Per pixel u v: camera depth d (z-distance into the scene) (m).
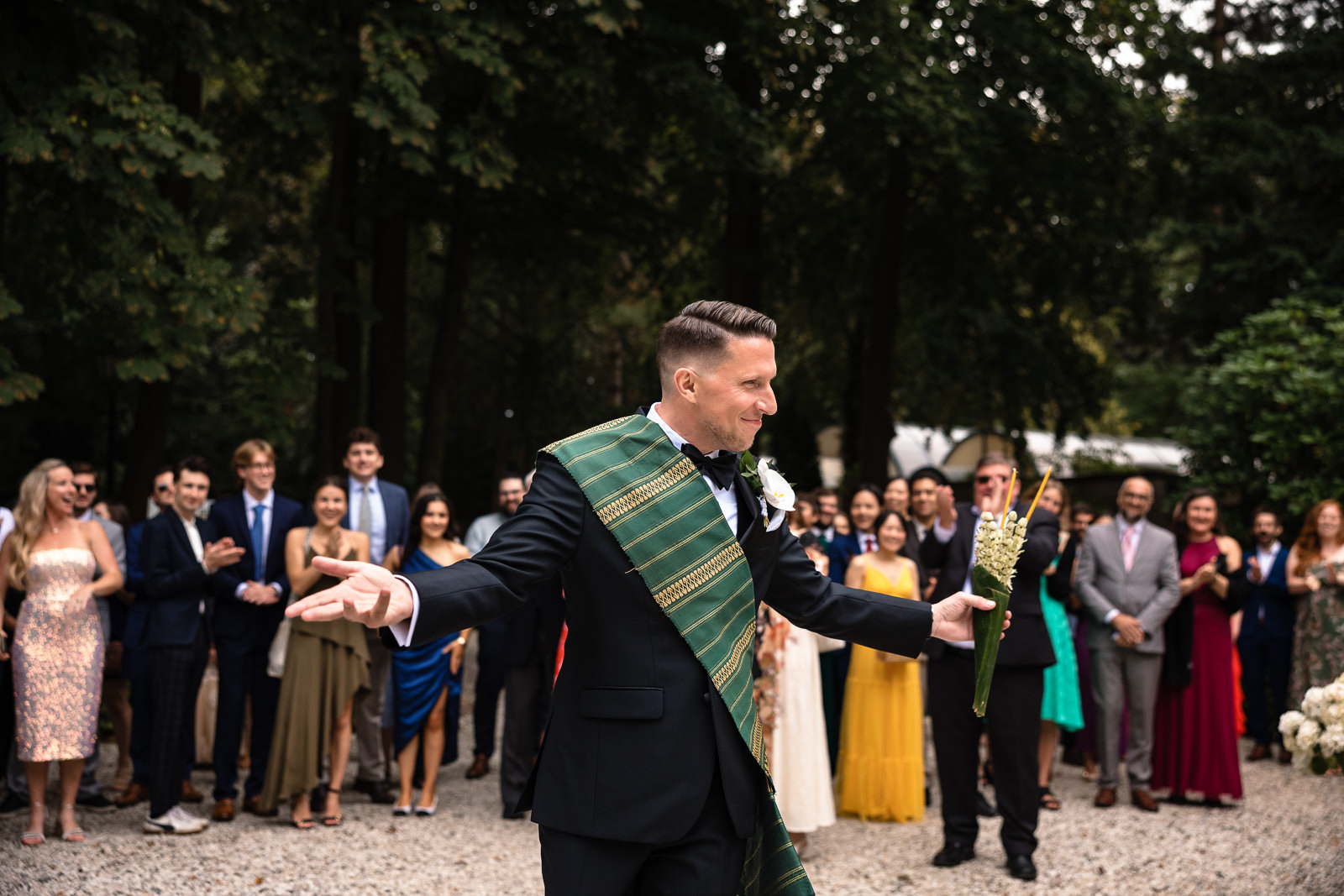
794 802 5.64
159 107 8.41
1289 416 11.11
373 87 10.24
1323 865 5.54
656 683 2.19
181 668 5.88
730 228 14.52
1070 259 15.93
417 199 13.26
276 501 6.52
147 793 6.59
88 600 5.75
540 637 6.40
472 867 5.38
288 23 10.46
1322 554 8.34
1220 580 6.89
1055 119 14.55
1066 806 6.95
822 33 12.31
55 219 9.16
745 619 2.32
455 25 10.55
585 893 2.18
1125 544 6.99
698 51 12.57
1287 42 14.66
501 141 11.43
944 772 5.61
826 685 7.19
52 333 14.34
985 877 5.34
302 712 6.02
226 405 19.33
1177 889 5.14
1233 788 6.84
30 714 5.50
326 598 1.88
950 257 15.66
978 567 2.66
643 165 14.33
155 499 7.21
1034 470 15.62
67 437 16.69
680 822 2.16
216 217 14.87
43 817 5.62
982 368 15.15
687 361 2.31
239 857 5.44
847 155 14.92
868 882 5.26
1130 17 14.23
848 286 18.16
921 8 13.50
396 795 6.85
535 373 21.56
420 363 21.66
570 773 2.21
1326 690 4.48
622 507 2.21
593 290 17.27
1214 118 14.33
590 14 10.55
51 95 8.08
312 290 13.19
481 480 24.02
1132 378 27.91
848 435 19.78
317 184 16.20
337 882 5.09
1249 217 13.62
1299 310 12.01
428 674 6.38
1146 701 6.91
